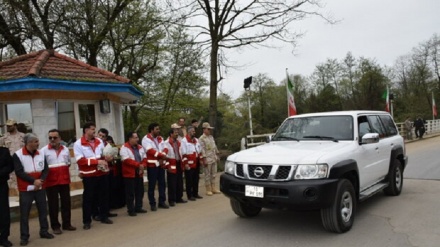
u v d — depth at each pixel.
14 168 5.93
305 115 7.42
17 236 6.38
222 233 5.92
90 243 5.79
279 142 6.89
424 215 6.49
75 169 9.38
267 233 5.80
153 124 8.16
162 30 19.42
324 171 5.29
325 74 55.97
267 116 51.94
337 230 5.52
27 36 16.84
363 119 7.19
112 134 10.66
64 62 10.42
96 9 17.00
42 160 6.18
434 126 33.94
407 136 26.36
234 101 29.08
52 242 5.94
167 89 22.39
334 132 6.68
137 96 12.10
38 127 8.96
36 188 5.93
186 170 8.76
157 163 7.90
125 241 5.79
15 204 7.55
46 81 8.56
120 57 19.89
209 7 14.58
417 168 12.17
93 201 7.32
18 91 8.99
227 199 8.67
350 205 5.76
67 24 17.14
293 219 6.55
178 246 5.40
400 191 8.34
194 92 23.59
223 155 16.78
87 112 10.16
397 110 49.00
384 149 7.47
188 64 21.75
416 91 51.94
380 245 5.05
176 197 8.59
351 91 53.66
